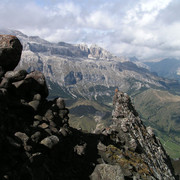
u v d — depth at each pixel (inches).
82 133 2174.0
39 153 960.3
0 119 933.2
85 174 1338.6
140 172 1822.1
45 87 1454.2
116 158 1839.3
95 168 1360.7
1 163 813.2
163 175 2333.9
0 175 767.1
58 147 1222.3
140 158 2161.7
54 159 1168.8
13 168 842.2
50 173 1016.9
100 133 2293.3
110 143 2174.0
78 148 1513.3
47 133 1205.7
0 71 1296.8
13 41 1370.6
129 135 2497.5
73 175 1208.8
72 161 1354.6
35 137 1067.3
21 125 1087.6
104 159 1775.3
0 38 1347.2
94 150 1870.1
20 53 1450.5
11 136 949.8
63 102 1608.0
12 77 1304.1
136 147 2299.5
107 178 1275.8
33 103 1315.2
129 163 1845.5
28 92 1363.2
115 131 2466.8
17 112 1180.5
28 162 896.9
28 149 948.6
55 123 1395.2
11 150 878.4
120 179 1262.3
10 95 1227.2
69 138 1521.9
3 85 1203.9
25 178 863.1
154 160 2469.2
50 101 1585.9
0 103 1028.5
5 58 1338.6
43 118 1322.6
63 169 1192.8
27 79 1348.4
